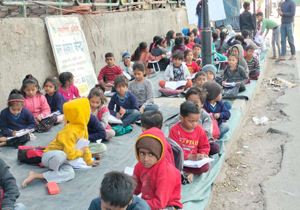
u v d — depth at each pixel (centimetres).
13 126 515
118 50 1059
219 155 486
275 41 1335
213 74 690
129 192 224
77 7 833
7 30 613
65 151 404
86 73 811
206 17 723
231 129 571
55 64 750
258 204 409
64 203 356
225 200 420
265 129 659
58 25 744
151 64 1064
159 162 292
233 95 734
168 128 575
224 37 1165
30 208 347
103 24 954
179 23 1736
